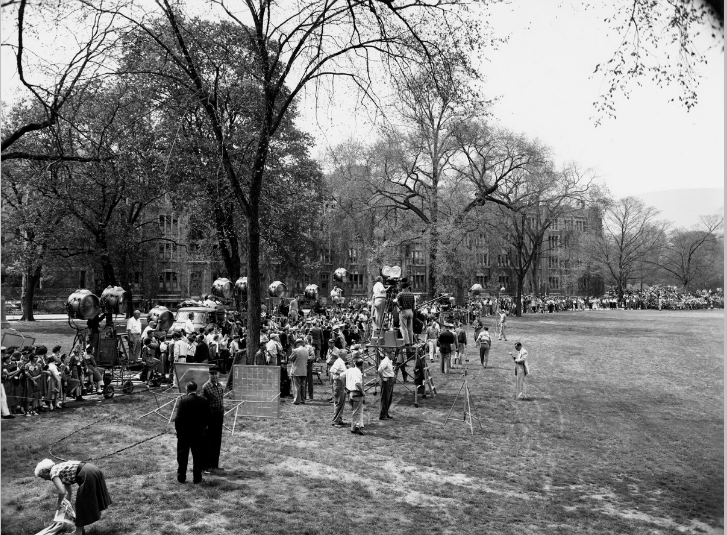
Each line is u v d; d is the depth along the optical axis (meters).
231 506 10.84
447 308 44.19
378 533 9.93
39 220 40.34
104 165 27.20
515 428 18.09
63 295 68.81
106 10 18.92
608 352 38.09
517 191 63.19
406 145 50.78
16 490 11.20
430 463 14.23
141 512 10.41
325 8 20.80
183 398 12.11
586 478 13.52
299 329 32.00
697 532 10.45
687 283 78.06
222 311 39.28
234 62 22.52
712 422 19.28
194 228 44.94
